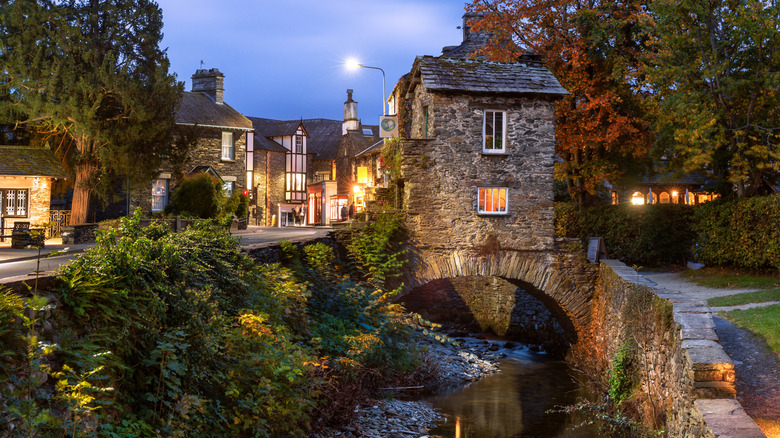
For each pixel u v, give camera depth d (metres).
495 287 29.30
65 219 33.00
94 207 40.75
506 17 28.27
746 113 20.64
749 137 19.75
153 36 32.62
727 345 12.94
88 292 6.64
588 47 26.73
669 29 21.28
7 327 5.46
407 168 20.39
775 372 11.27
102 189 31.78
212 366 8.34
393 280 19.98
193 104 49.50
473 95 20.64
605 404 15.22
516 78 21.22
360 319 16.42
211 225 11.98
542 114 21.02
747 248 19.58
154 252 8.33
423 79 20.52
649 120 26.39
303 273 15.49
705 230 21.42
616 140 27.56
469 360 22.48
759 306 15.28
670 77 21.19
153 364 7.12
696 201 49.06
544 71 21.95
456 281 31.12
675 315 11.93
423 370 19.06
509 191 20.83
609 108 26.45
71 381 6.04
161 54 32.97
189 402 6.86
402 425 13.71
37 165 29.89
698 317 11.77
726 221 20.59
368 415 13.68
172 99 32.34
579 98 27.86
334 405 12.05
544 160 20.98
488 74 21.22
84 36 30.88
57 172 30.19
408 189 20.50
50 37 29.80
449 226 20.55
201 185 35.50
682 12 20.58
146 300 7.49
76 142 32.72
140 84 31.12
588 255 21.47
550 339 25.38
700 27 20.66
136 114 30.39
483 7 28.91
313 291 15.73
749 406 10.22
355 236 19.75
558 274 21.08
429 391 17.95
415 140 20.44
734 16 19.47
